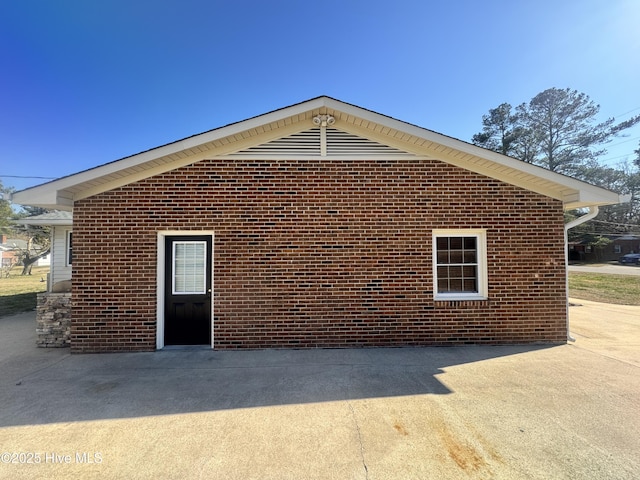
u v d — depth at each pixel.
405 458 3.05
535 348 6.30
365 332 6.42
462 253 6.77
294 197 6.46
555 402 4.11
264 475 2.84
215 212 6.37
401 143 6.59
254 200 6.42
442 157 6.61
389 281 6.48
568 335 6.64
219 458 3.06
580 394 4.32
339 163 6.54
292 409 3.96
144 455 3.10
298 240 6.43
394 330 6.45
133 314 6.21
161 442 3.30
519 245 6.62
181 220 6.33
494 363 5.48
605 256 45.38
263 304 6.35
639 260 38.78
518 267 6.60
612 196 6.19
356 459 3.04
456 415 3.80
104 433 3.46
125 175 6.24
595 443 3.26
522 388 4.51
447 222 6.57
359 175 6.54
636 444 3.24
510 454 3.10
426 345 6.46
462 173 6.62
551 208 6.66
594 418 3.73
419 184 6.58
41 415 3.83
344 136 6.57
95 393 4.41
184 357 5.85
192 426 3.59
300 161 6.50
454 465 2.95
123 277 6.22
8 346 6.69
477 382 4.72
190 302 6.50
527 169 6.15
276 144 6.50
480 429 3.52
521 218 6.63
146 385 4.66
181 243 6.52
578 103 43.00
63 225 11.05
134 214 6.28
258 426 3.59
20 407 4.02
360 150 6.57
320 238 6.45
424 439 3.34
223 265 6.34
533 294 6.59
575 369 5.21
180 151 6.01
